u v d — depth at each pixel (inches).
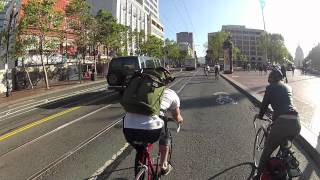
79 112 285.9
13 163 146.7
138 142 91.7
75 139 185.8
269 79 113.2
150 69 98.7
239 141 174.1
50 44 600.4
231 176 123.9
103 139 183.5
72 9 773.9
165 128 101.5
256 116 119.3
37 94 495.5
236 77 824.9
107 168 135.3
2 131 219.6
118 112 278.2
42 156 155.5
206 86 558.3
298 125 104.8
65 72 834.2
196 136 186.5
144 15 2368.4
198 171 129.2
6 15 663.1
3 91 548.4
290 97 108.6
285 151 103.1
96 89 537.0
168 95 99.3
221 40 2111.2
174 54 2551.7
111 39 916.0
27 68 665.6
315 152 143.1
